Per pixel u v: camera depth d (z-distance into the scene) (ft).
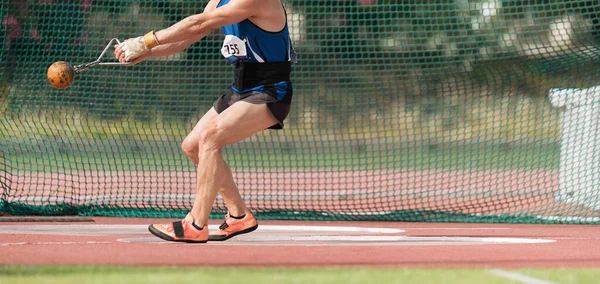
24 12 126.93
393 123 221.05
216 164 62.80
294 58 66.03
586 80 127.13
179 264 51.88
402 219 96.68
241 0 60.49
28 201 103.24
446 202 118.42
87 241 67.67
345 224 92.43
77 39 146.51
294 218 96.48
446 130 216.95
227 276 45.32
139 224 87.51
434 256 57.77
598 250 63.87
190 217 63.31
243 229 67.92
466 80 195.42
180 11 176.24
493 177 149.38
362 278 45.19
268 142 217.15
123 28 147.95
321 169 177.78
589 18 128.98
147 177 144.56
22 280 43.75
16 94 131.85
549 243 69.21
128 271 47.21
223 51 63.46
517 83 142.41
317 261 54.08
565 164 110.01
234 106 62.34
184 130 205.98
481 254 59.47
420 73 210.38
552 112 192.44
